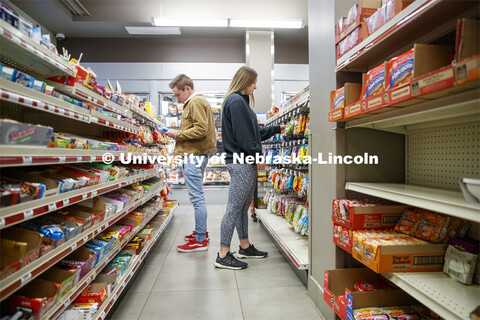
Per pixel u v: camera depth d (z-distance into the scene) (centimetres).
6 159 88
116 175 195
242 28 575
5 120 88
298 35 607
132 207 230
